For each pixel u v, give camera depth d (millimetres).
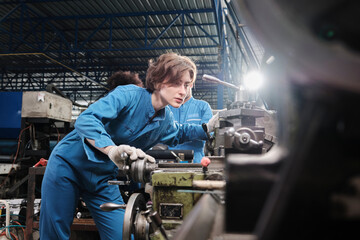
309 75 215
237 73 4918
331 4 211
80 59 10586
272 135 1023
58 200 1344
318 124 215
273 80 283
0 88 12219
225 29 6371
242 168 246
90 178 1373
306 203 212
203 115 2490
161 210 748
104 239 1412
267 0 215
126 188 2117
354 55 202
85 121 1149
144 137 1469
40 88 13125
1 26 8250
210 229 348
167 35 8695
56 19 7863
